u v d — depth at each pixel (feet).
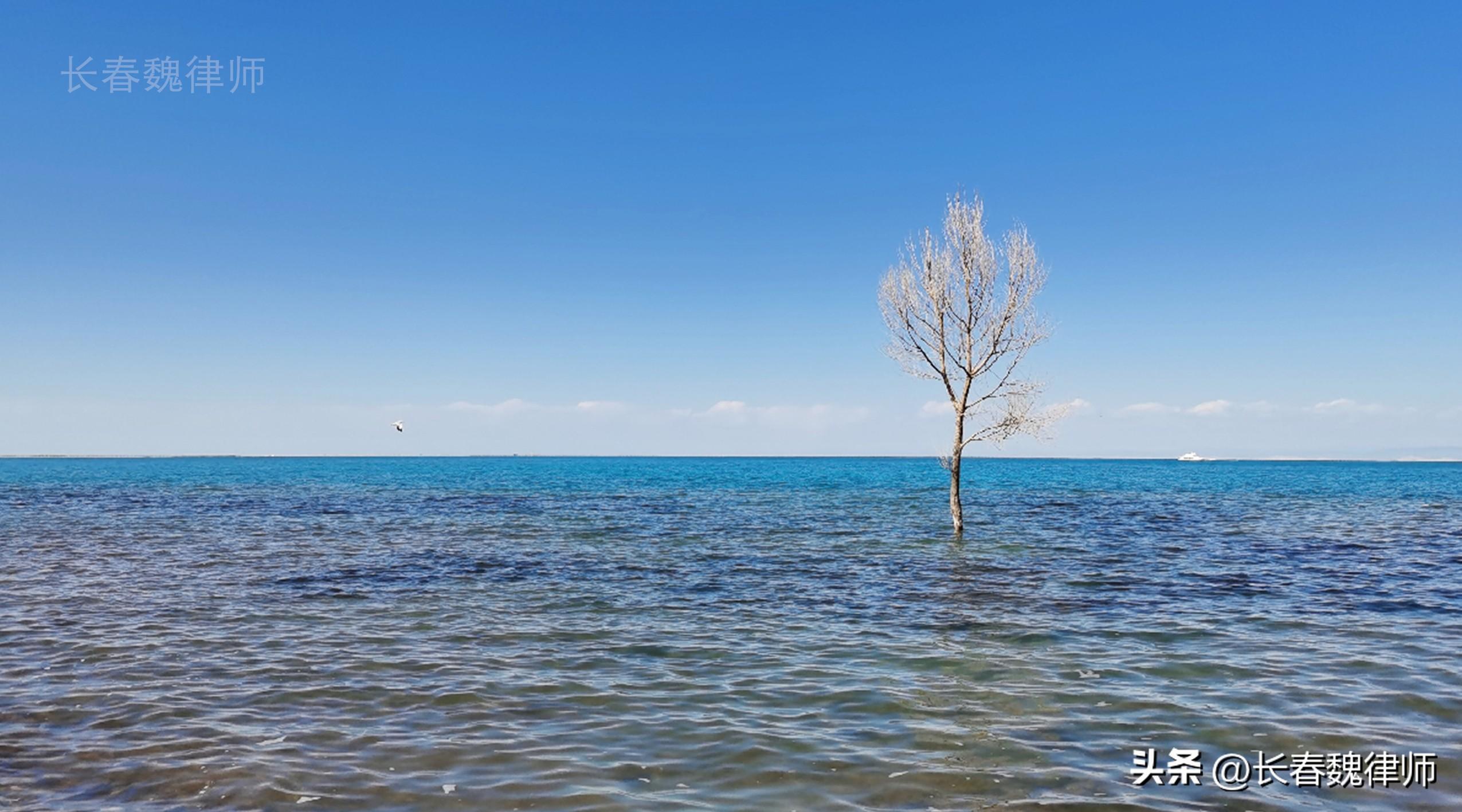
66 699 33.88
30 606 54.29
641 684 36.70
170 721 31.14
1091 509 149.79
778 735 29.73
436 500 179.42
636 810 23.32
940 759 27.30
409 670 38.83
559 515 135.95
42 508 146.72
